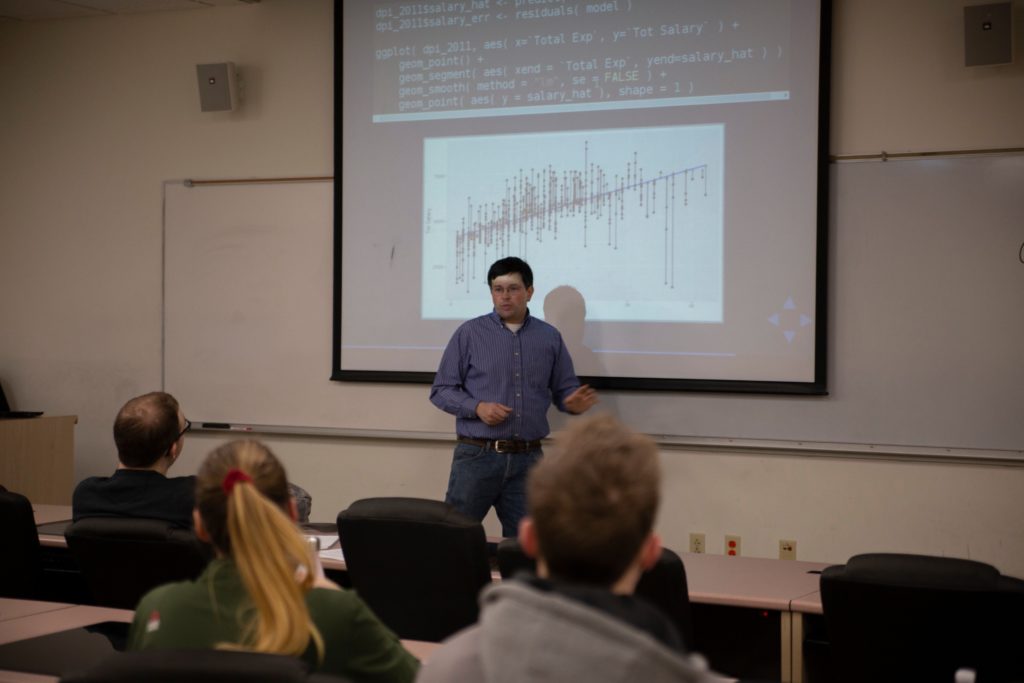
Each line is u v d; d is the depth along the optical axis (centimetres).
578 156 486
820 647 262
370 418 526
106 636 209
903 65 444
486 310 503
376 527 264
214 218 557
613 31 481
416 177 513
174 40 566
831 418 454
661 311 474
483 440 441
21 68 598
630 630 106
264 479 154
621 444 118
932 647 219
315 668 138
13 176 601
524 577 115
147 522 256
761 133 458
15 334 601
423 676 120
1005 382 432
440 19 508
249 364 549
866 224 449
